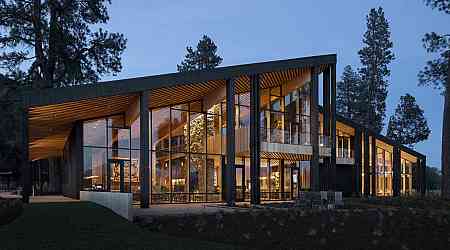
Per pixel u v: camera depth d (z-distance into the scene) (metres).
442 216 14.94
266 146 24.67
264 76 25.50
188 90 22.31
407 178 42.03
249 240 11.80
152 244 8.28
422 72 25.72
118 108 21.72
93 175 22.48
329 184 28.25
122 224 10.77
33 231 8.73
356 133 34.59
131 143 23.36
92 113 21.11
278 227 13.25
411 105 65.81
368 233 12.45
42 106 16.25
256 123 23.55
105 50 31.83
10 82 30.44
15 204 12.62
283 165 29.47
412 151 39.88
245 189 27.03
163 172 23.89
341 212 16.02
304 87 29.61
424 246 11.44
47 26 30.16
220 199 25.83
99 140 22.73
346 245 11.34
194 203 24.06
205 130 25.70
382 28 54.69
